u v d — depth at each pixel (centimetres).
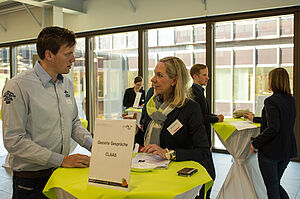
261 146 262
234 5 514
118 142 127
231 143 300
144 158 168
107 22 666
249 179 299
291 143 265
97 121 134
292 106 265
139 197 118
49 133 168
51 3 624
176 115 180
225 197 306
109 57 712
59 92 176
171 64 178
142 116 211
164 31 625
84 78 748
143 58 650
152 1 602
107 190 123
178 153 166
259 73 532
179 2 568
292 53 500
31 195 169
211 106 570
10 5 769
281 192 274
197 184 131
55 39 158
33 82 164
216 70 572
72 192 125
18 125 156
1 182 406
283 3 475
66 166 156
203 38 576
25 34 790
